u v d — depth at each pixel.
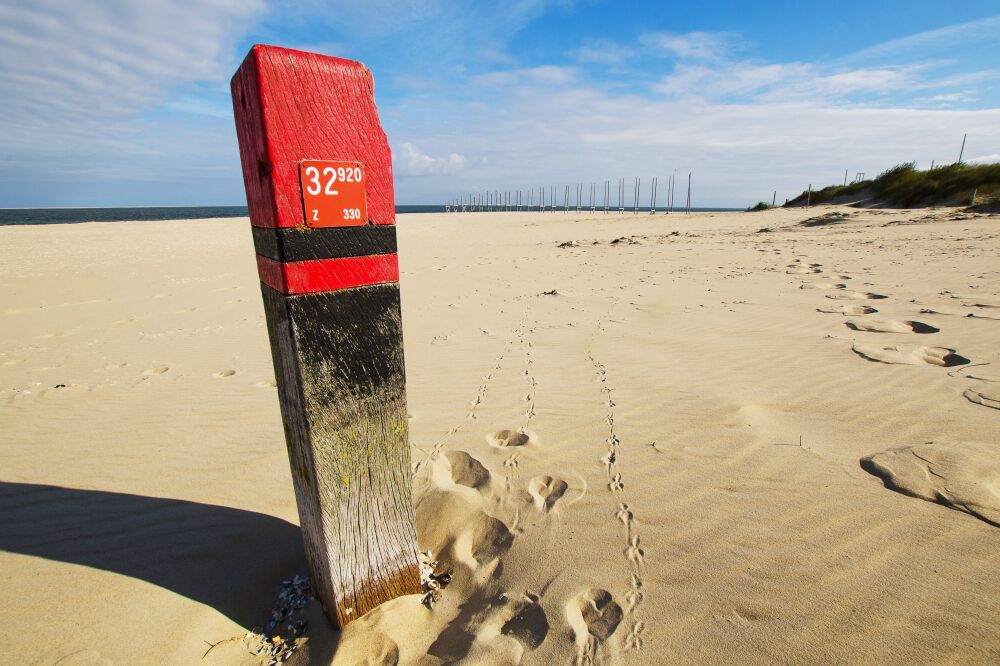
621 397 3.64
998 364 3.55
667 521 2.20
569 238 20.78
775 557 1.91
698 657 1.55
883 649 1.50
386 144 1.61
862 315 5.32
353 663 1.74
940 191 21.31
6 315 7.64
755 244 13.59
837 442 2.70
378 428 1.79
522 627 1.77
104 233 22.42
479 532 2.34
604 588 1.87
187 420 3.79
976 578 1.70
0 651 1.76
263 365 5.10
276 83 1.38
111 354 5.64
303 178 1.46
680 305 6.66
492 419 3.46
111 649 1.77
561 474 2.68
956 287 6.21
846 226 16.81
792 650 1.53
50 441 3.51
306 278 1.54
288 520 2.51
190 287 9.73
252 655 1.77
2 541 2.37
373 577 1.88
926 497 2.14
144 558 2.23
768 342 4.65
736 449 2.73
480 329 6.11
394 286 1.73
